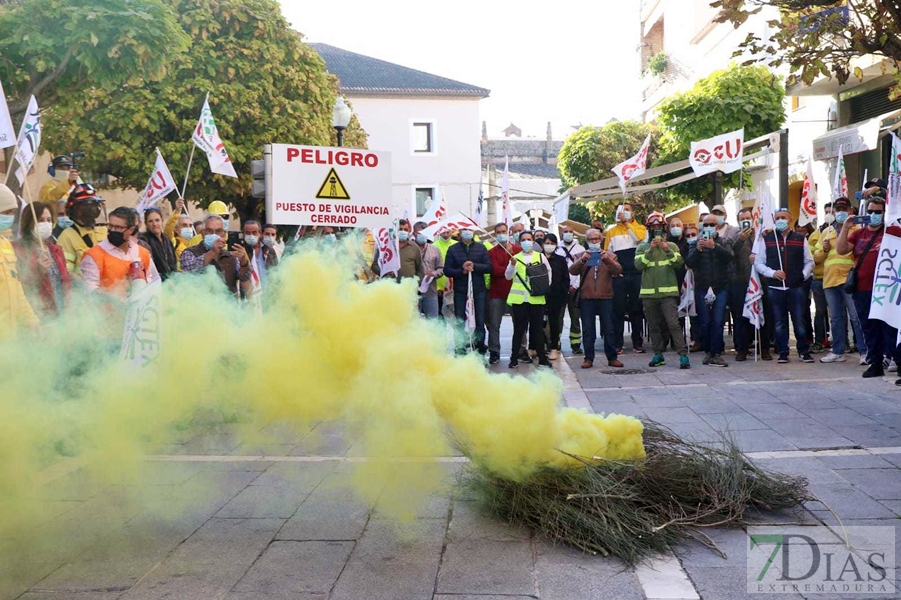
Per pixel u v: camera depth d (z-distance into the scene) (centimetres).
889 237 694
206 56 2114
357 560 425
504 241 1217
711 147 1434
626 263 1297
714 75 1983
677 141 2006
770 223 1095
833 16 639
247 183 2241
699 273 1112
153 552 440
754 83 1927
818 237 1202
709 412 776
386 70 4569
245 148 2166
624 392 912
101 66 920
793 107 2112
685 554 427
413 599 378
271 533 466
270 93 2181
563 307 1241
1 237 559
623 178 1509
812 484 535
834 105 1858
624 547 424
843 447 623
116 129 1998
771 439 657
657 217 1145
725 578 396
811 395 837
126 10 883
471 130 4428
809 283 1112
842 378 932
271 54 2173
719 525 463
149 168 2033
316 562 424
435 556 429
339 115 1612
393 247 1140
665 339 1323
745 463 497
